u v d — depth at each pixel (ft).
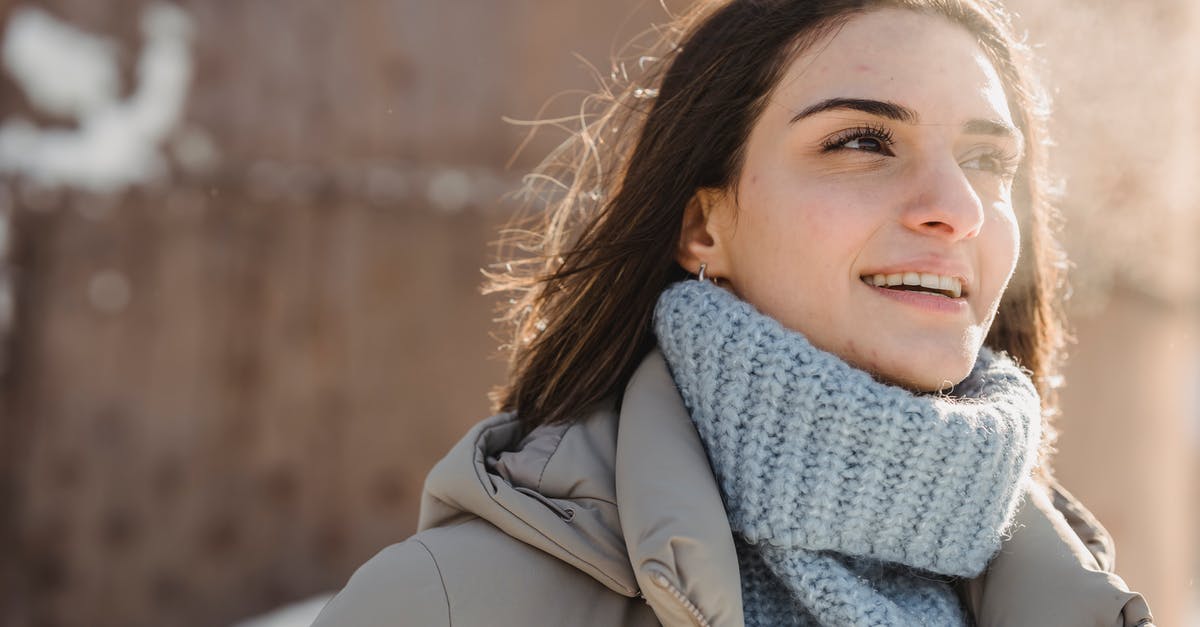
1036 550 5.50
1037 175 6.50
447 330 23.34
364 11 23.84
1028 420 5.41
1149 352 20.77
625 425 5.38
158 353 23.16
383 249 23.34
